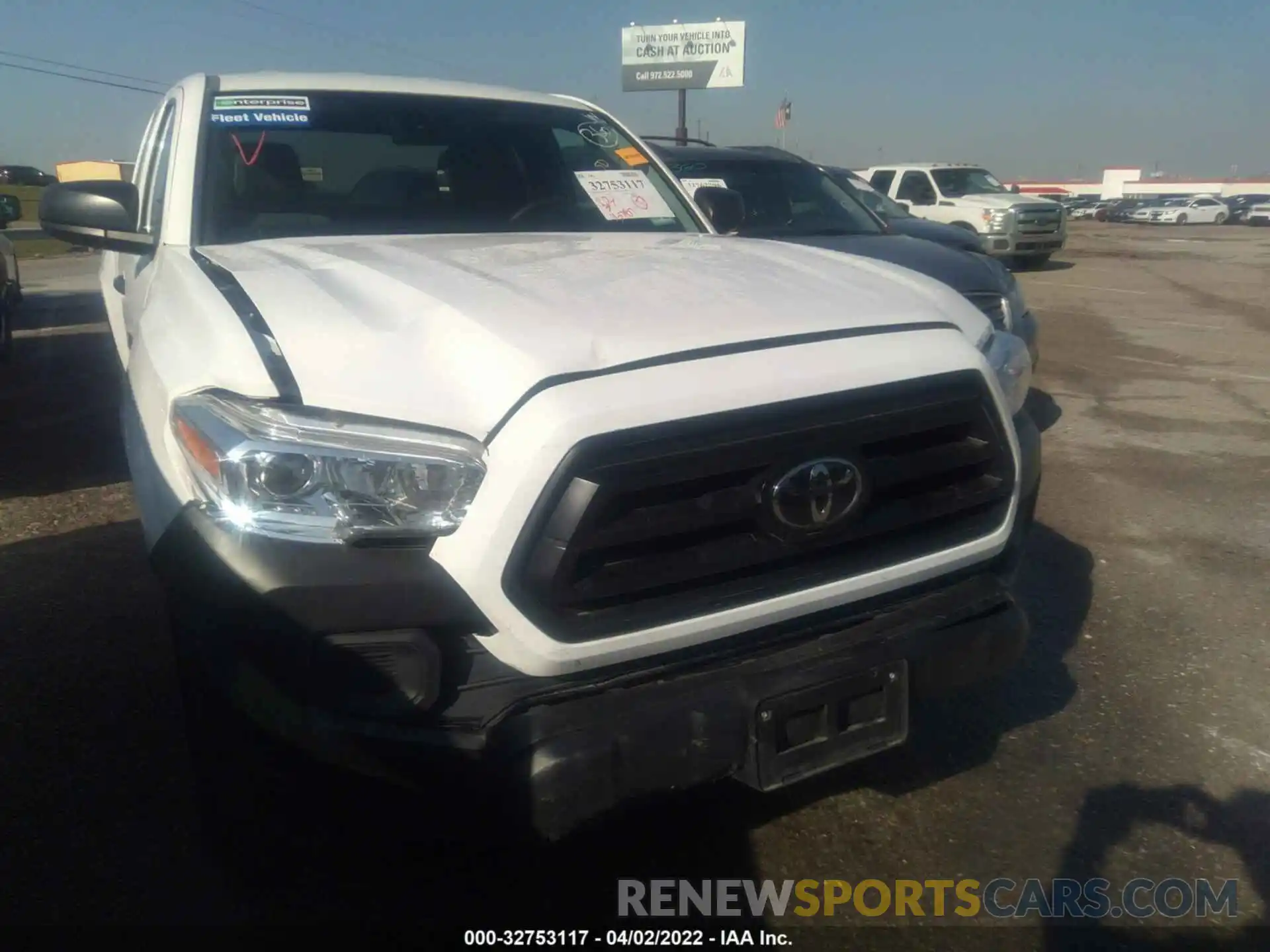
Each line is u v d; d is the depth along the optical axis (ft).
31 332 36.19
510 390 6.63
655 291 8.16
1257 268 61.31
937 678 8.05
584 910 8.30
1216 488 18.22
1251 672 11.92
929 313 8.48
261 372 6.94
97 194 11.32
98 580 14.06
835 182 26.00
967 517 8.20
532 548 6.47
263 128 11.98
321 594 6.49
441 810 7.02
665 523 6.73
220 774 7.72
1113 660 12.19
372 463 6.54
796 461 7.07
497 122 13.33
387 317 7.62
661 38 92.43
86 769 9.91
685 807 9.57
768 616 7.26
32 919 8.03
